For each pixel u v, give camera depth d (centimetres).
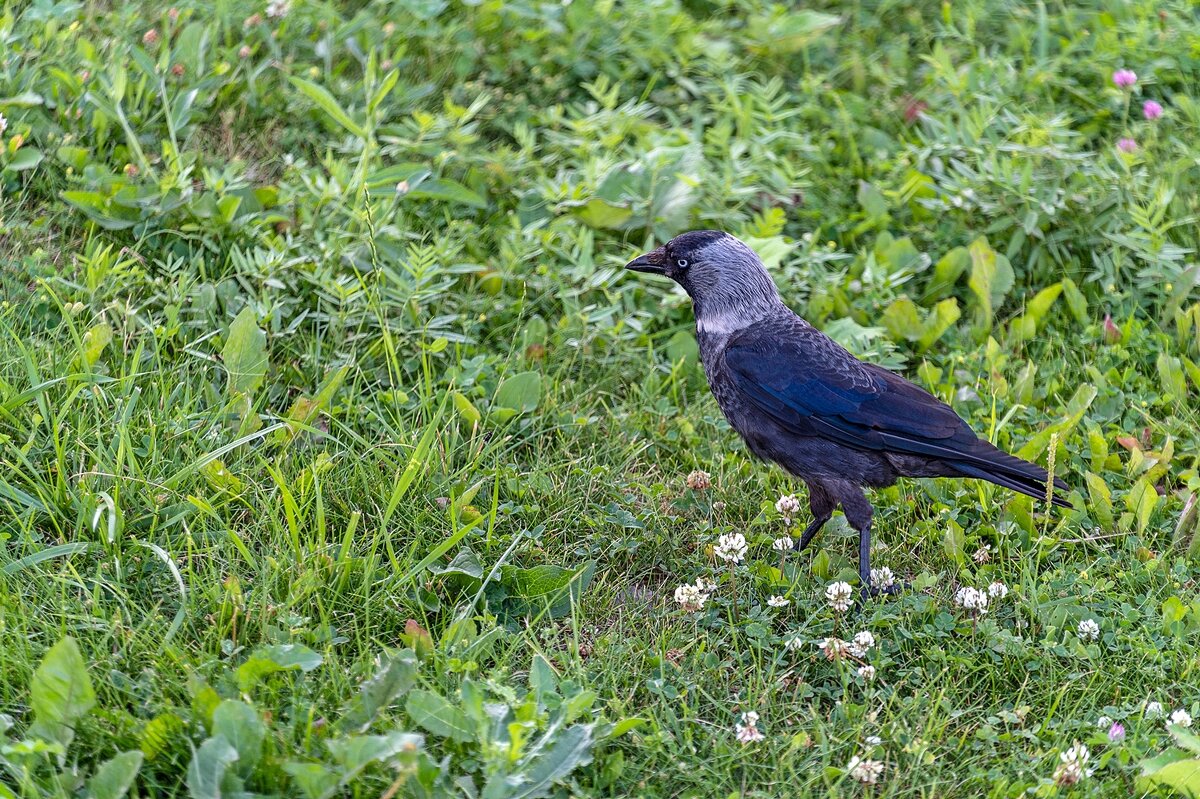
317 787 614
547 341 1112
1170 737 751
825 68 1488
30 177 1130
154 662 722
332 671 730
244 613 768
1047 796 700
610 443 1024
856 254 1263
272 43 1292
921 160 1287
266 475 912
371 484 920
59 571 802
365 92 1255
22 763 639
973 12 1508
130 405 884
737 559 866
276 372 1030
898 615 850
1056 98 1430
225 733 638
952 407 1049
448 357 1079
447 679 746
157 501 848
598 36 1448
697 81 1454
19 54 1185
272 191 1149
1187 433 1055
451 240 1196
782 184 1265
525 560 889
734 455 1025
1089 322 1178
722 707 762
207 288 1027
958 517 977
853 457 936
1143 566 909
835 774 712
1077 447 1030
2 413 886
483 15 1423
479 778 679
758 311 1017
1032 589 862
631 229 1224
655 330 1183
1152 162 1306
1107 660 826
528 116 1353
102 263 1009
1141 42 1443
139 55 1162
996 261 1184
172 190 1095
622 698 775
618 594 896
